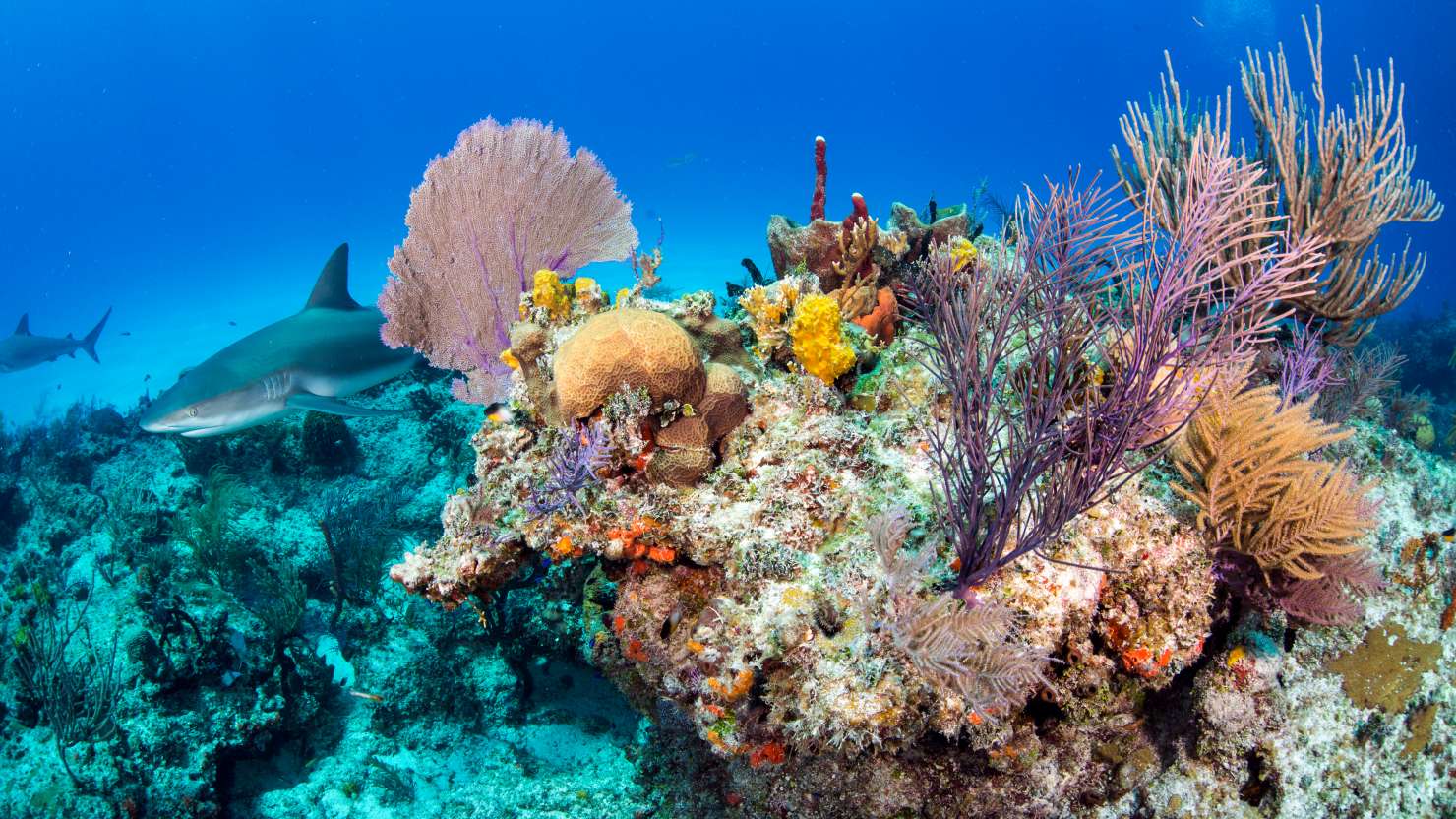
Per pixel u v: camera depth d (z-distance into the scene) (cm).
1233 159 284
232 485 919
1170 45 9931
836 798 369
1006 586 310
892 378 411
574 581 616
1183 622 329
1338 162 497
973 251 445
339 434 998
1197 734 377
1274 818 367
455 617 733
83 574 898
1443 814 388
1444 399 1773
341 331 805
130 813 579
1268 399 343
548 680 724
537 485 353
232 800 635
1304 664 386
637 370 323
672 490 345
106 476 1109
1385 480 470
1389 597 409
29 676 661
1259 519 345
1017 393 321
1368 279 508
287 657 693
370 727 695
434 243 521
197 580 818
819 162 518
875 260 514
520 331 377
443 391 1114
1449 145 8025
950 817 365
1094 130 9512
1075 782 372
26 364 1964
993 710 296
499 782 618
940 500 340
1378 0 8362
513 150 523
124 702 645
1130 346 310
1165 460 380
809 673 293
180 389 729
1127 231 296
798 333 378
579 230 552
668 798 489
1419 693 396
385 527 893
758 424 366
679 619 346
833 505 338
